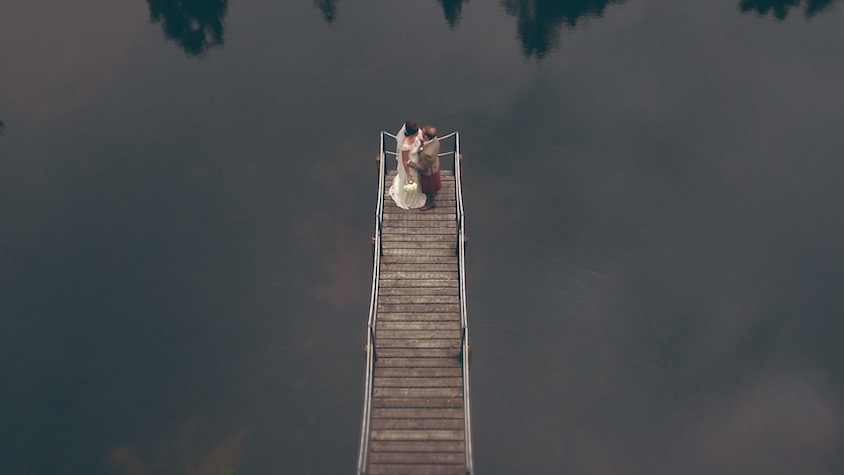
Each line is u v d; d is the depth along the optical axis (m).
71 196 29.28
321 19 38.56
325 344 24.69
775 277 26.20
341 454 22.06
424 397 18.97
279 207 29.06
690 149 30.86
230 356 24.36
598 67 35.03
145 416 22.91
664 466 22.03
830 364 23.84
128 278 26.50
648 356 24.42
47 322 25.17
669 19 37.69
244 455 22.09
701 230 27.83
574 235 27.94
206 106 33.47
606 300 25.94
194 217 28.64
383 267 21.45
